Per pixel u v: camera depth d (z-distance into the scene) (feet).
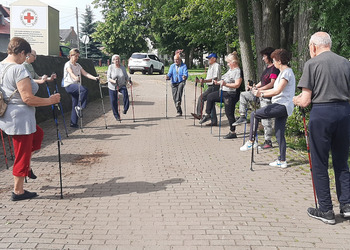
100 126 32.27
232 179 18.24
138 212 14.06
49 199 15.39
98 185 17.19
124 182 17.62
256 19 34.73
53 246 11.43
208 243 11.69
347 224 13.34
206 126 32.83
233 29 57.77
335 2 24.29
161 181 17.76
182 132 30.01
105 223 13.10
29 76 14.35
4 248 11.25
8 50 14.44
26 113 14.47
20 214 13.82
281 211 14.37
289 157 22.30
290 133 28.45
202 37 67.87
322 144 13.21
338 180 13.80
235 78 26.58
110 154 22.94
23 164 14.87
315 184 13.66
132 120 35.47
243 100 25.55
